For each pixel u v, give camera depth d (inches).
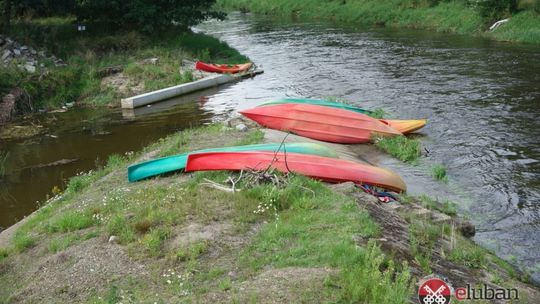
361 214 296.0
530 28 1090.7
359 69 842.8
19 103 671.8
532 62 831.7
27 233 322.0
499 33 1119.0
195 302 223.8
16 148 547.8
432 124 557.3
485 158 456.1
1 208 403.9
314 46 1098.7
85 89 741.3
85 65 792.3
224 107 676.1
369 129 515.2
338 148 488.1
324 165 382.0
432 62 869.8
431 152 480.7
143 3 965.8
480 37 1135.0
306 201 315.0
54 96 714.2
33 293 252.4
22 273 275.0
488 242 316.5
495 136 508.7
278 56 1005.8
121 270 257.1
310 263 245.1
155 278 247.8
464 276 256.7
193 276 245.9
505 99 628.7
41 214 357.1
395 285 219.8
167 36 1010.1
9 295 255.3
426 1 1418.6
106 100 720.3
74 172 471.2
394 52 982.4
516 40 1055.0
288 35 1283.2
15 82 689.0
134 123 622.8
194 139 491.5
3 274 279.4
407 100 646.5
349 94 690.8
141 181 385.4
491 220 345.7
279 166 372.8
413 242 272.4
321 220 290.8
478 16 1223.5
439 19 1306.6
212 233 279.6
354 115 527.2
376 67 851.4
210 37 1103.0
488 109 594.2
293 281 229.6
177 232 285.6
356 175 379.6
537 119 550.6
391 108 617.3
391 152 482.9
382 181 381.4
